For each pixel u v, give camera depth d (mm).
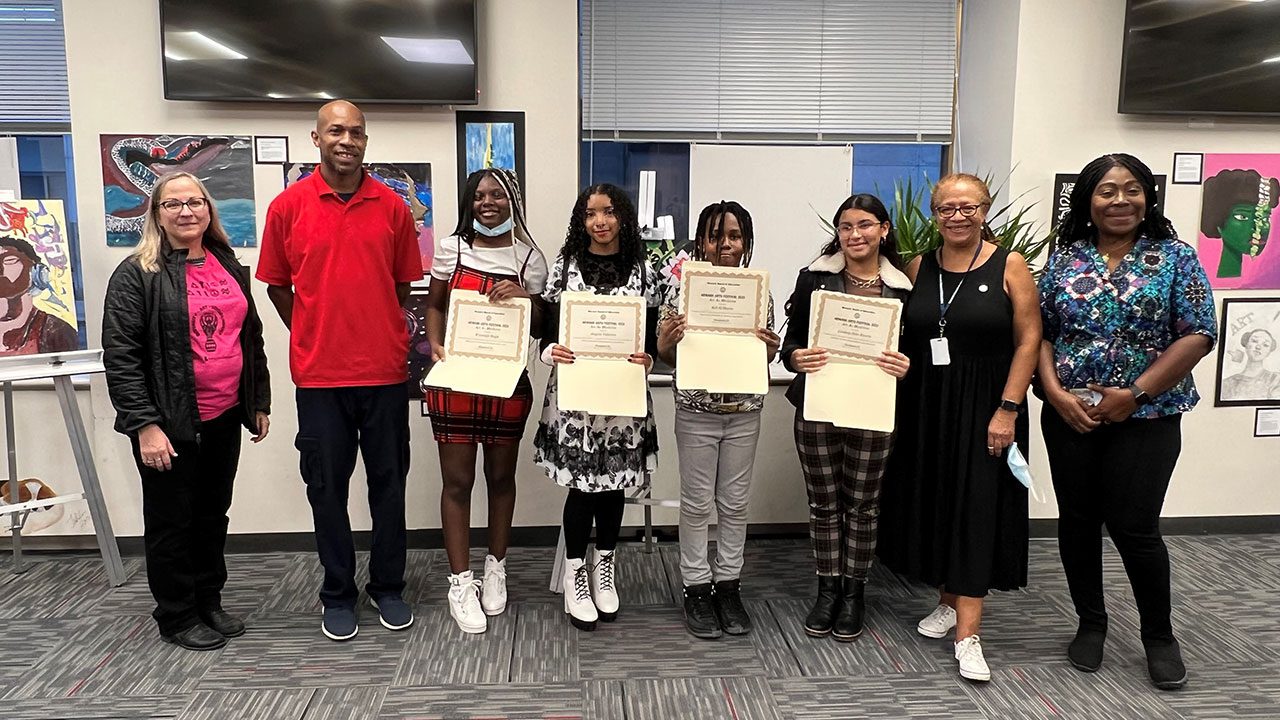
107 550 2920
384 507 2578
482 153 3105
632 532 3432
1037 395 2426
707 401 2443
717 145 3535
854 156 3617
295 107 3041
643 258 2488
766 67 3531
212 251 2459
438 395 2555
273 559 3174
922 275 2377
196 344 2348
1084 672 2369
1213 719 2141
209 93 2932
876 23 3555
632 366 2418
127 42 2963
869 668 2389
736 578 2623
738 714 2152
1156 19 3166
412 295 3150
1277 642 2559
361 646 2494
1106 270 2227
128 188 3035
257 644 2506
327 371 2416
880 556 2576
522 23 3062
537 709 2166
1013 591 2934
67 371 2840
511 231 2521
